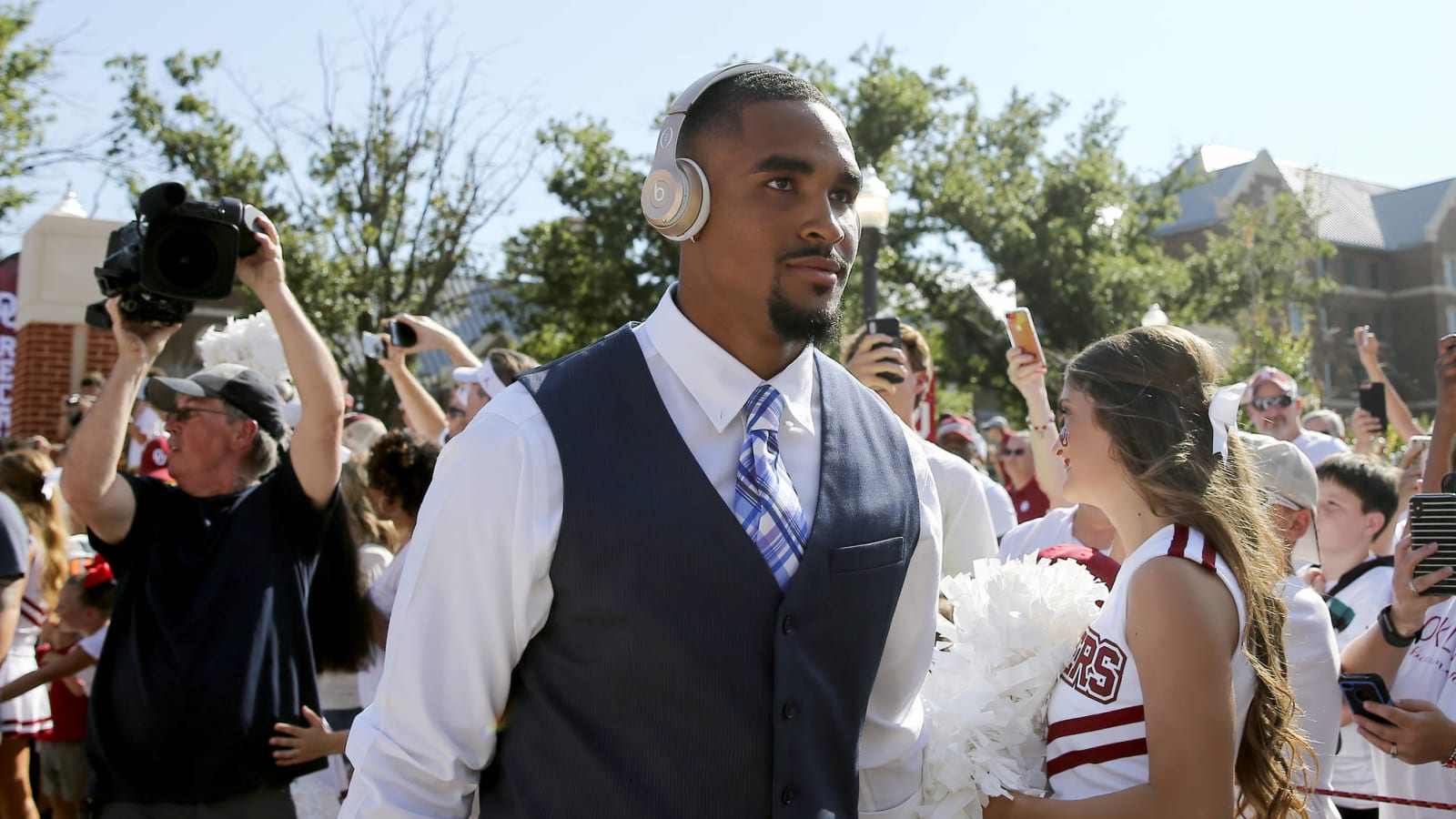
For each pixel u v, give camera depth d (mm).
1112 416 1941
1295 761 2047
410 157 19516
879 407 1763
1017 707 1879
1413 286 32969
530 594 1458
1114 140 26234
